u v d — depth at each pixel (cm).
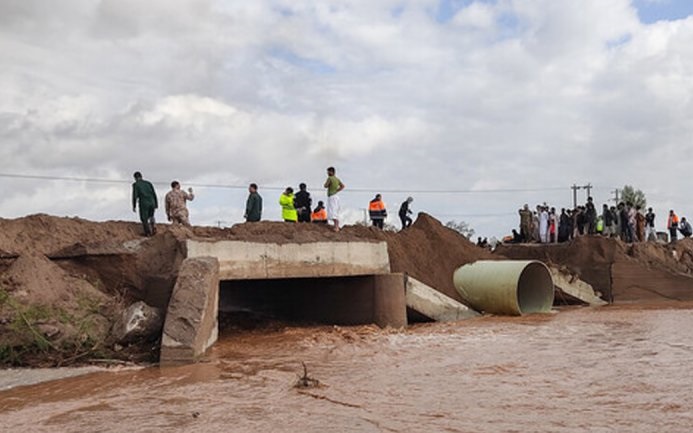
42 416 1110
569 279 3253
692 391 1183
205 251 2014
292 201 2716
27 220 2055
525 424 986
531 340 1873
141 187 2212
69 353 1653
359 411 1086
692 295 3372
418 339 1933
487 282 2633
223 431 988
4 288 1730
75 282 1911
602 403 1105
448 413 1062
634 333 1998
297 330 2230
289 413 1084
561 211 3931
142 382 1379
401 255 2847
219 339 2042
